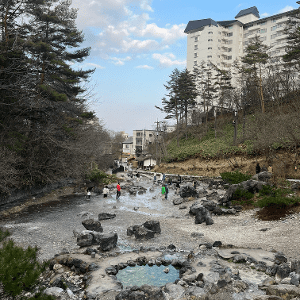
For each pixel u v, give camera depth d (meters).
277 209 16.62
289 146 31.22
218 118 68.88
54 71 29.08
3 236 6.36
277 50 81.94
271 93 54.50
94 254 10.93
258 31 88.38
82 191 33.19
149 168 72.00
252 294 7.17
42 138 26.72
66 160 30.98
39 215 20.19
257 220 16.27
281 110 45.31
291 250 10.77
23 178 26.34
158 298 7.02
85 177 35.97
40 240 13.73
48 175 29.02
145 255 11.27
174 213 21.11
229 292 7.04
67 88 30.86
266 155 34.88
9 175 22.09
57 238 14.16
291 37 44.97
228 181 30.22
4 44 22.12
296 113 34.25
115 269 9.51
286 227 13.84
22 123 26.72
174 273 9.54
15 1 24.36
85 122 36.91
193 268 9.30
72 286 8.45
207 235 14.34
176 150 65.00
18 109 23.84
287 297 6.29
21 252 5.49
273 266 8.93
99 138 43.44
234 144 45.03
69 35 29.88
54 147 28.78
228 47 93.88
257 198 20.17
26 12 26.91
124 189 36.28
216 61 92.69
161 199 28.25
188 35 98.06
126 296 7.00
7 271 4.99
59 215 20.23
